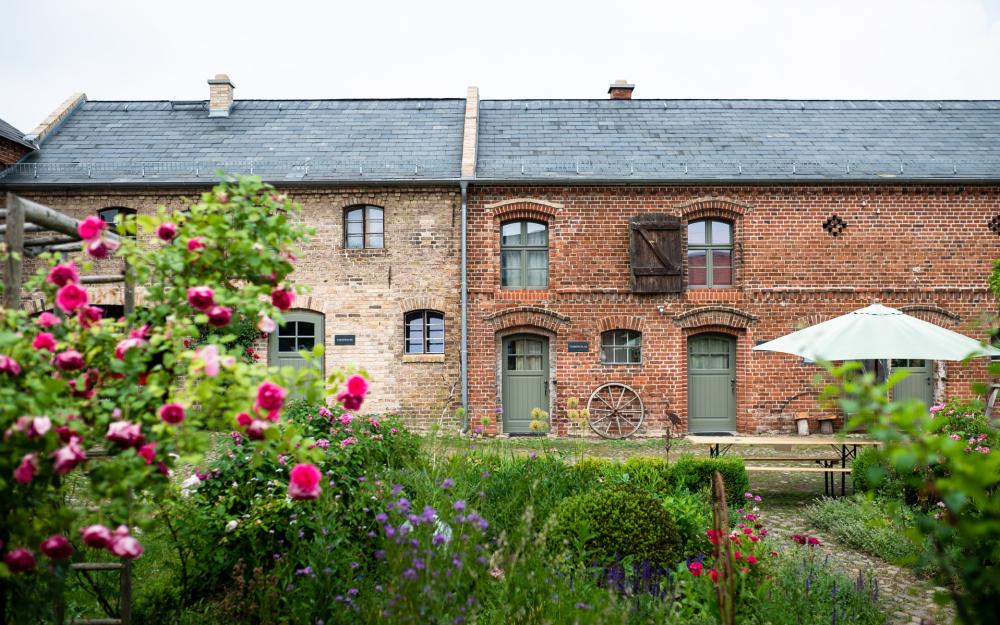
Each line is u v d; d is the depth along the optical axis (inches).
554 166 614.5
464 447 308.0
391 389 598.2
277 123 687.7
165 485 139.0
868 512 302.0
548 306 601.0
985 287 605.6
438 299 601.0
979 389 110.4
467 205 601.9
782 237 604.1
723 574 168.2
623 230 603.8
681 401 604.7
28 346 127.6
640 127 681.6
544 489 262.5
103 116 698.8
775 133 670.5
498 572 180.2
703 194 604.7
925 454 88.5
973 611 94.8
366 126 681.6
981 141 659.4
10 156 613.9
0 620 139.9
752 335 602.5
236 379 132.0
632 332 610.5
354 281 600.4
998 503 88.4
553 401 605.0
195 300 138.5
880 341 366.3
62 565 144.9
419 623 152.6
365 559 197.6
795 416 602.2
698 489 335.3
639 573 209.0
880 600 228.1
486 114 702.5
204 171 608.4
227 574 203.6
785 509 364.2
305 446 138.9
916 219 605.9
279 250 163.0
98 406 132.3
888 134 669.9
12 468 123.6
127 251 147.9
